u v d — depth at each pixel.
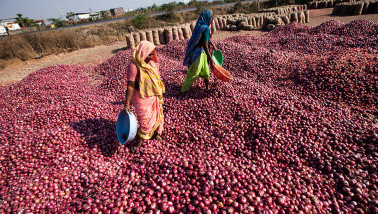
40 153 3.05
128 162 3.11
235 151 3.29
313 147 3.08
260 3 32.56
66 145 3.24
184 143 3.57
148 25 20.44
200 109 4.22
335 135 3.23
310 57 6.13
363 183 2.44
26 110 4.88
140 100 2.94
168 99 4.81
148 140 3.48
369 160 2.69
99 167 2.92
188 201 2.17
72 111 4.16
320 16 18.06
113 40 15.44
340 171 2.66
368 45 6.21
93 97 5.45
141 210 2.12
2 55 10.91
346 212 2.17
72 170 2.90
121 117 3.25
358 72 4.68
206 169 2.60
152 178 2.57
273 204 2.13
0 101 5.40
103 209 2.16
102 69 7.84
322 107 4.11
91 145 3.42
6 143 3.22
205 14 3.99
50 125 3.90
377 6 15.50
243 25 14.79
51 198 2.45
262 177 2.46
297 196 2.31
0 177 2.75
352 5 16.38
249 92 4.58
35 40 12.77
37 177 2.66
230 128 3.67
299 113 3.81
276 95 4.47
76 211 2.21
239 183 2.31
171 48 9.03
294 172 2.71
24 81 6.54
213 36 13.55
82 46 13.80
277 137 3.26
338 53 5.66
